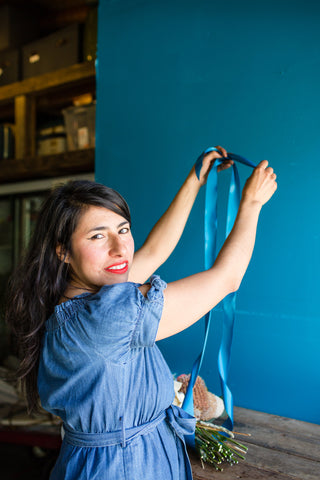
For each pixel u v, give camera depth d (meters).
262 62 1.71
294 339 1.64
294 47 1.64
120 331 0.82
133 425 0.91
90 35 2.55
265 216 1.70
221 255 0.95
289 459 1.30
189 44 1.88
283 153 1.67
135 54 2.03
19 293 0.99
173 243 1.28
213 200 1.28
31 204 3.18
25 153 2.90
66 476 0.89
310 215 1.62
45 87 2.73
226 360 1.23
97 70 2.15
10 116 3.40
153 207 1.99
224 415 1.60
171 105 1.93
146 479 0.89
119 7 2.07
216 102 1.82
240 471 1.23
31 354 0.99
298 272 1.64
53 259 0.95
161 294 0.85
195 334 1.86
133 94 2.04
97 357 0.84
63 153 2.56
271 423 1.59
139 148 2.02
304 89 1.62
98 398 0.85
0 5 3.02
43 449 2.35
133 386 0.90
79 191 0.92
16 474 2.25
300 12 1.62
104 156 2.12
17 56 2.92
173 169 1.93
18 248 3.22
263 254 1.71
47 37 2.75
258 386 1.72
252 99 1.73
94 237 0.90
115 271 0.91
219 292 0.90
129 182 2.05
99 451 0.88
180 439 1.05
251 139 1.74
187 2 1.88
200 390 1.51
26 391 1.09
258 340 1.72
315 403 1.61
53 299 0.97
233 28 1.77
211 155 1.30
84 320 0.84
